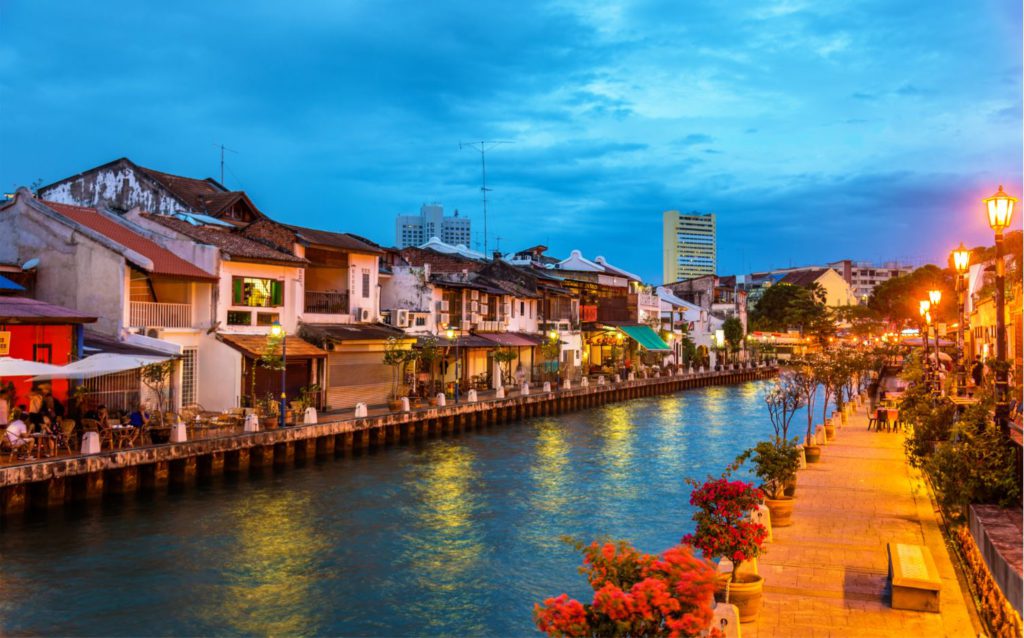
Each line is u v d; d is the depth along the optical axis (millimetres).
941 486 14156
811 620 12078
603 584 8070
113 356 24422
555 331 62375
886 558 15312
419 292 49906
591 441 39406
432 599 16578
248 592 16734
